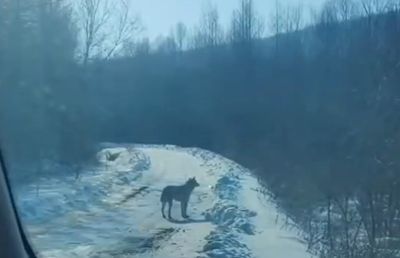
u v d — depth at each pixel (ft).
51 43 81.15
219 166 105.09
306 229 45.91
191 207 58.59
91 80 104.17
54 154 83.76
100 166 101.40
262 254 35.06
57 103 85.35
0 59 66.64
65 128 88.38
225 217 50.01
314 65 91.97
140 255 35.35
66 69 87.81
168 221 49.90
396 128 56.44
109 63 115.34
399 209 45.70
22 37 68.74
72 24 92.12
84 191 68.08
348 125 65.46
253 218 49.42
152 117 156.04
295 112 96.53
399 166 50.62
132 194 69.87
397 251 37.81
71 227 44.45
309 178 64.80
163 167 109.50
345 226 42.32
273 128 107.96
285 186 70.95
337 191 53.11
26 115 72.18
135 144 153.28
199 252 35.78
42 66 77.61
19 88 69.67
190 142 160.76
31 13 72.95
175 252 36.06
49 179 75.00
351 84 69.05
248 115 134.72
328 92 79.05
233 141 133.28
